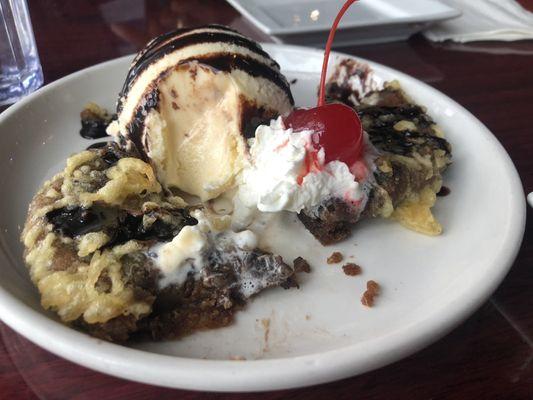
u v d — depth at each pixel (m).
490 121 0.22
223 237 0.15
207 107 0.17
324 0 0.30
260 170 0.17
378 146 0.18
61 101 0.21
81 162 0.16
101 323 0.13
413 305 0.14
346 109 0.17
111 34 0.28
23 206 0.17
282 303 0.14
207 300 0.14
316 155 0.16
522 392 0.12
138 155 0.18
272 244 0.16
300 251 0.16
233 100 0.17
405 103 0.21
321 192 0.16
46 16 0.29
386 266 0.16
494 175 0.18
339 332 0.14
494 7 0.31
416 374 0.12
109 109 0.21
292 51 0.24
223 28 0.18
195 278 0.14
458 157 0.19
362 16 0.29
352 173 0.16
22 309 0.12
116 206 0.15
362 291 0.15
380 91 0.21
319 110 0.17
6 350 0.12
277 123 0.17
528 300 0.14
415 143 0.18
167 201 0.16
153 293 0.14
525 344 0.13
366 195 0.17
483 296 0.13
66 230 0.14
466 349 0.13
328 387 0.12
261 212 0.17
